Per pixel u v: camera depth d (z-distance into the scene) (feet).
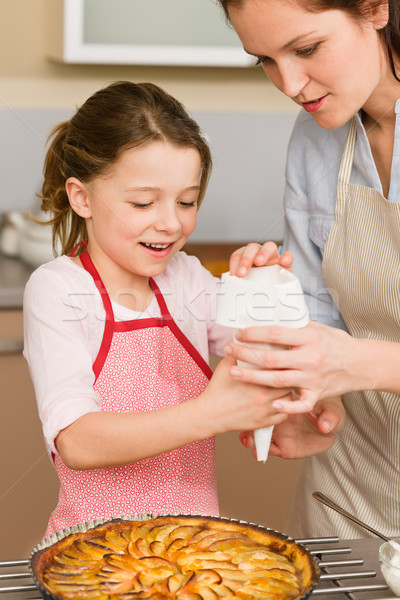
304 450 2.98
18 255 5.49
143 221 2.95
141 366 3.13
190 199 3.03
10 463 4.75
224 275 2.45
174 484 3.05
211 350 3.53
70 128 3.12
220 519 2.51
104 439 2.58
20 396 5.12
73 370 2.84
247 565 2.27
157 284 3.36
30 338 2.98
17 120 4.91
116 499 2.99
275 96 5.87
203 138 3.07
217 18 5.93
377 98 2.96
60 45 5.86
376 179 3.11
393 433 3.17
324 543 2.56
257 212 5.37
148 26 6.00
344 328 3.53
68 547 2.35
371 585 2.24
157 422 2.53
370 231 3.14
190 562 2.28
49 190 3.44
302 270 3.55
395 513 3.23
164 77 6.18
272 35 2.45
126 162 2.89
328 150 3.33
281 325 2.38
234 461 4.17
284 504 4.18
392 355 2.57
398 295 3.09
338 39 2.48
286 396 2.48
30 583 2.27
